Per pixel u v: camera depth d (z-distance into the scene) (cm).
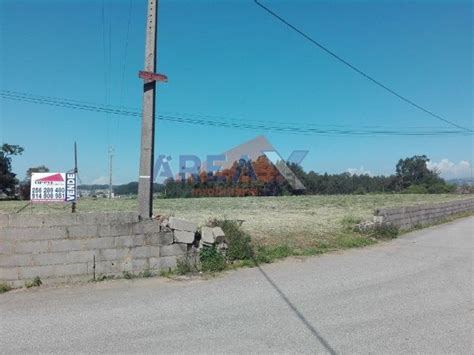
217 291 805
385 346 529
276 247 1255
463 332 581
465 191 8512
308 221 2028
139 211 1002
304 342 542
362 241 1499
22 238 831
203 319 635
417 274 984
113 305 709
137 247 920
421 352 510
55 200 1066
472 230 2050
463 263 1137
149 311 676
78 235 866
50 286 834
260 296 771
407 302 737
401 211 1959
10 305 710
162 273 939
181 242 969
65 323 616
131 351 511
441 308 700
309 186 8394
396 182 10419
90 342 541
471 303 732
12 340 548
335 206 3569
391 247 1438
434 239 1677
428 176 10112
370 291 816
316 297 767
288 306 707
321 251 1295
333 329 593
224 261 1015
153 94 1038
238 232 1121
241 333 574
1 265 823
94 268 879
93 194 7088
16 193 8744
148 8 1057
